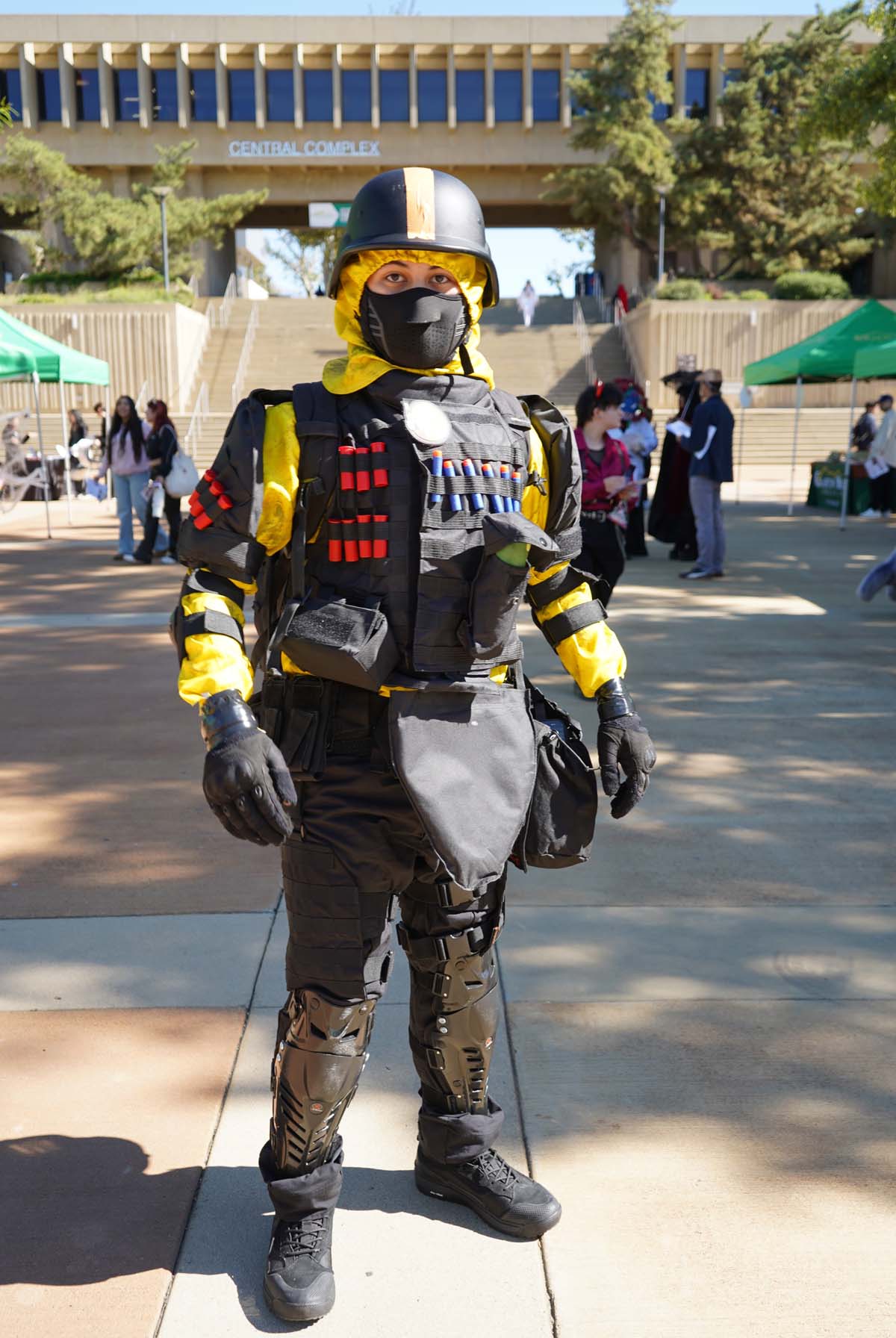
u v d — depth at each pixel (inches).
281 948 133.2
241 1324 77.9
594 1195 90.7
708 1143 96.9
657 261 1697.8
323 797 76.7
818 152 1519.4
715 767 202.2
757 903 145.7
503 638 75.1
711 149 1579.7
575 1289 81.1
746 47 1573.6
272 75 1785.2
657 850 163.9
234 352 1457.9
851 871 155.9
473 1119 87.6
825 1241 85.8
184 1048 111.5
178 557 76.9
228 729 70.2
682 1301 80.0
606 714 84.1
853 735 221.8
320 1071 78.1
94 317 1339.8
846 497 599.8
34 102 1763.0
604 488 233.5
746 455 1213.1
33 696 259.4
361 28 1733.5
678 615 345.4
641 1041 112.3
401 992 122.3
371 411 76.5
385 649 73.9
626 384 278.2
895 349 605.9
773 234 1553.9
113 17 1710.1
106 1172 93.1
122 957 130.6
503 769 76.5
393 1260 84.0
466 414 76.7
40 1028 115.1
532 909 144.0
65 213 1537.9
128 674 280.1
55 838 169.8
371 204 74.9
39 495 879.1
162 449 475.8
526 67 1770.4
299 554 75.9
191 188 1841.8
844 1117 100.4
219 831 172.9
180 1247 85.3
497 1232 86.8
